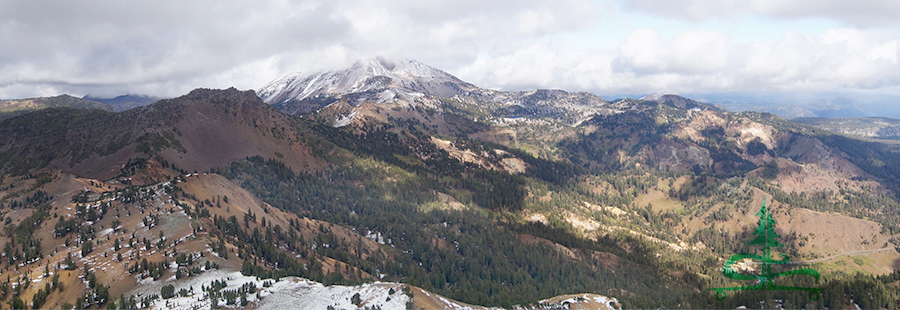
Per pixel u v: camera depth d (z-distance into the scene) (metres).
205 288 177.62
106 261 198.75
